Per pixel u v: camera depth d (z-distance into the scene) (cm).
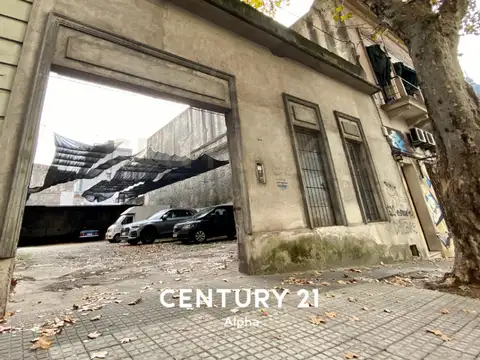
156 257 781
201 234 1128
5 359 184
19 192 280
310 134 662
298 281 411
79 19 371
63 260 822
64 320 257
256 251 459
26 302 330
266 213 492
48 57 330
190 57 480
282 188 531
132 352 193
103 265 677
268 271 461
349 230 603
